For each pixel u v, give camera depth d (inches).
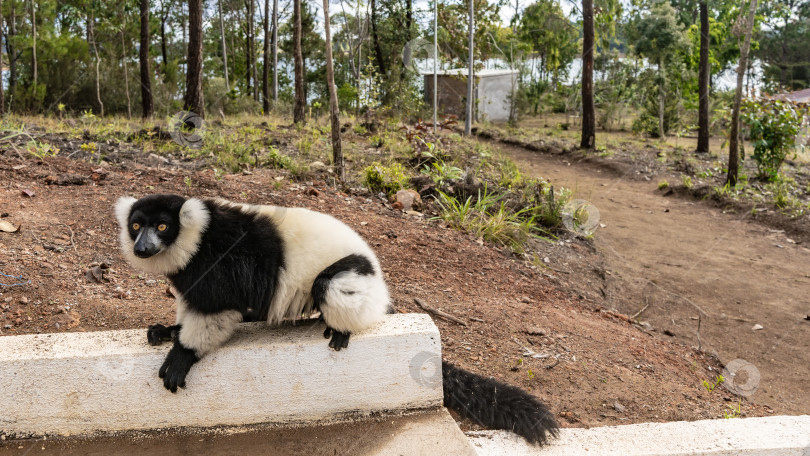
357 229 281.7
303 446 127.0
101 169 305.6
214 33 1670.8
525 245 328.2
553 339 202.5
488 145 727.7
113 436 127.9
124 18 1019.9
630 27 1272.1
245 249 124.3
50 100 856.9
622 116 1299.2
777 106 554.3
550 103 1545.3
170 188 291.9
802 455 136.0
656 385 184.7
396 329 137.8
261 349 129.7
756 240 411.5
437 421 135.8
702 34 793.6
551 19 1541.6
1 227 216.7
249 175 346.0
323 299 125.2
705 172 622.8
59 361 124.5
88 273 200.8
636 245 388.5
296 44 639.8
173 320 177.9
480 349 186.9
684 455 133.3
